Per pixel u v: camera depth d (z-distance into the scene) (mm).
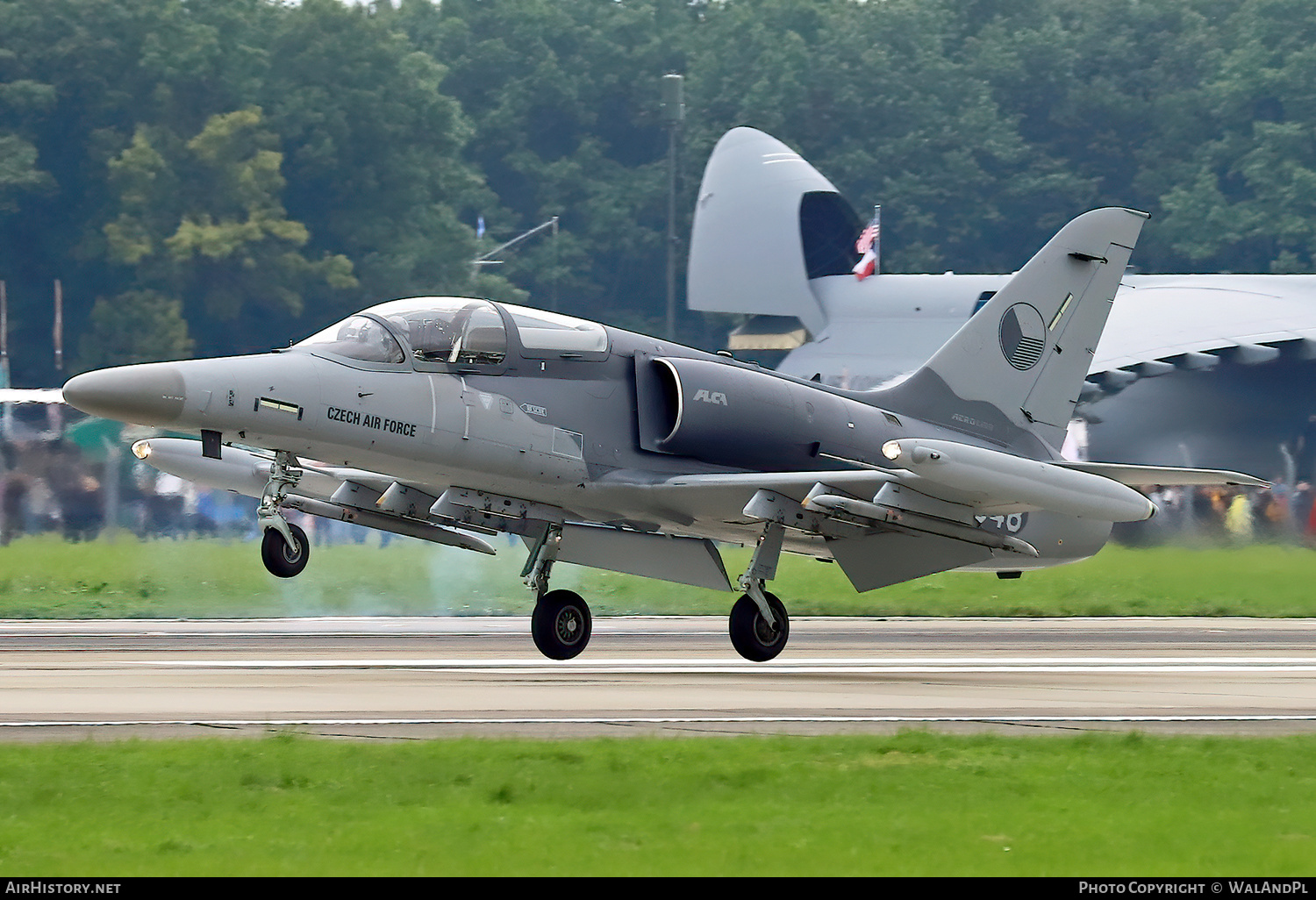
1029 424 64562
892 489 50031
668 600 85312
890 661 57844
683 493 52531
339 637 64938
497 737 33969
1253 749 34156
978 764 31547
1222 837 25078
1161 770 31297
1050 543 63562
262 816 25875
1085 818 26469
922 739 34000
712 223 172125
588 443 52906
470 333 51000
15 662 50844
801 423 56562
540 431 51656
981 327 62969
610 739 33312
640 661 56000
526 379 52094
